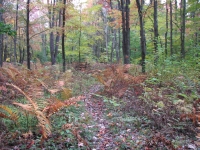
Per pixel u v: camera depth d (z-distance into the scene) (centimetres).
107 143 485
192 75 1005
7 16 2262
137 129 555
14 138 464
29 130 476
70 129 508
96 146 472
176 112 618
